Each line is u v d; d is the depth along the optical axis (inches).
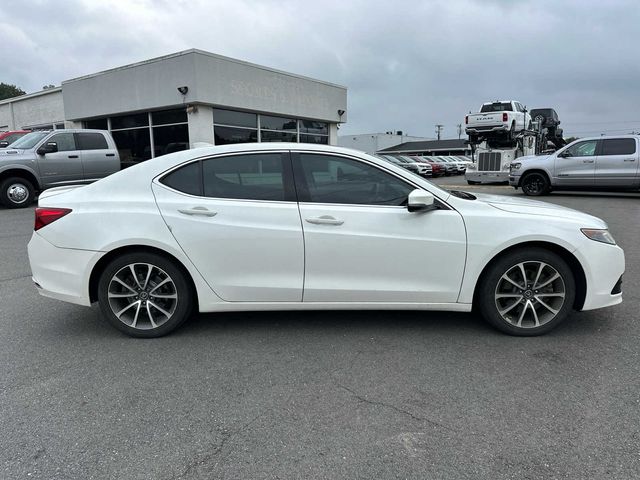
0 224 370.9
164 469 89.4
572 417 104.5
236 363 132.9
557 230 142.0
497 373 125.1
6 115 1034.7
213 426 102.8
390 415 106.4
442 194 146.6
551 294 146.9
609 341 144.3
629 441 95.8
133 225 143.2
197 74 639.8
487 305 147.6
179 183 147.3
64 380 123.6
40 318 170.6
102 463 91.0
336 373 126.3
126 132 751.7
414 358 134.7
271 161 147.2
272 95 776.9
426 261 144.0
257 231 142.9
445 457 91.9
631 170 517.0
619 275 147.4
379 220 143.4
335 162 147.3
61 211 146.7
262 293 146.3
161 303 151.6
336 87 925.2
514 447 94.6
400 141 2913.4
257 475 87.4
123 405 111.4
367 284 145.5
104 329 159.5
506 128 753.0
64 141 471.5
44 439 98.6
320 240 142.8
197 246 143.3
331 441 97.3
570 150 551.5
